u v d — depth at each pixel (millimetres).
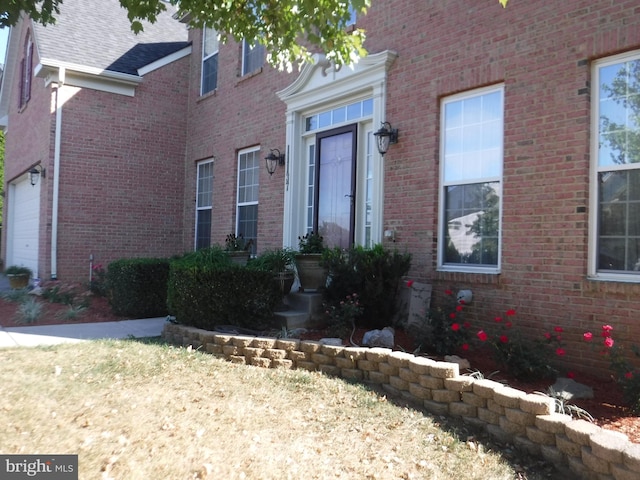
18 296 9930
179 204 12445
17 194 15805
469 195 6203
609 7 4914
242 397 4371
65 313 8211
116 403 4074
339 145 8172
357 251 6340
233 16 5270
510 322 5203
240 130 10352
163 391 4410
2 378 4598
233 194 10484
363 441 3650
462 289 6016
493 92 5992
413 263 6641
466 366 4875
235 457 3277
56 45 11328
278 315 6570
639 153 4781
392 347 5516
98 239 11391
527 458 3525
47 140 11133
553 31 5332
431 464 3367
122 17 13320
